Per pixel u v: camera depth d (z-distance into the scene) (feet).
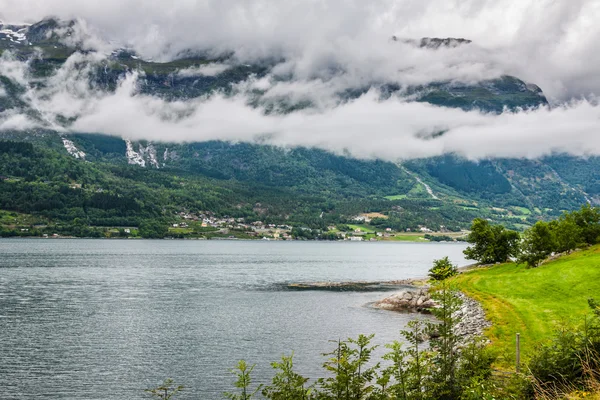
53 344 207.62
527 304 214.28
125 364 180.86
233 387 157.28
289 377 78.64
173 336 224.74
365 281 477.36
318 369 173.47
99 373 170.60
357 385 75.05
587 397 65.62
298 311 294.25
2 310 283.59
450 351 84.99
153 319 265.13
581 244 379.55
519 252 402.11
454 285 88.84
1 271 508.53
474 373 82.07
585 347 75.05
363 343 78.28
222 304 321.32
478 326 191.31
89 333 229.04
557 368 75.51
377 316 276.21
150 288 402.93
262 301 336.29
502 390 78.79
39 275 481.87
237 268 610.65
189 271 560.20
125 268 578.66
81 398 148.25
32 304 307.78
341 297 359.05
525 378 76.23
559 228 375.04
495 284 273.95
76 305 307.99
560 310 194.49
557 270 274.36
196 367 177.88
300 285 436.76
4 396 148.66
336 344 209.97
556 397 69.56
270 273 555.28
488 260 440.04
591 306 84.74
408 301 311.06
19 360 183.62
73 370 173.37
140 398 148.46
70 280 446.19
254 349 201.77
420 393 77.15
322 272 582.35
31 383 159.84
